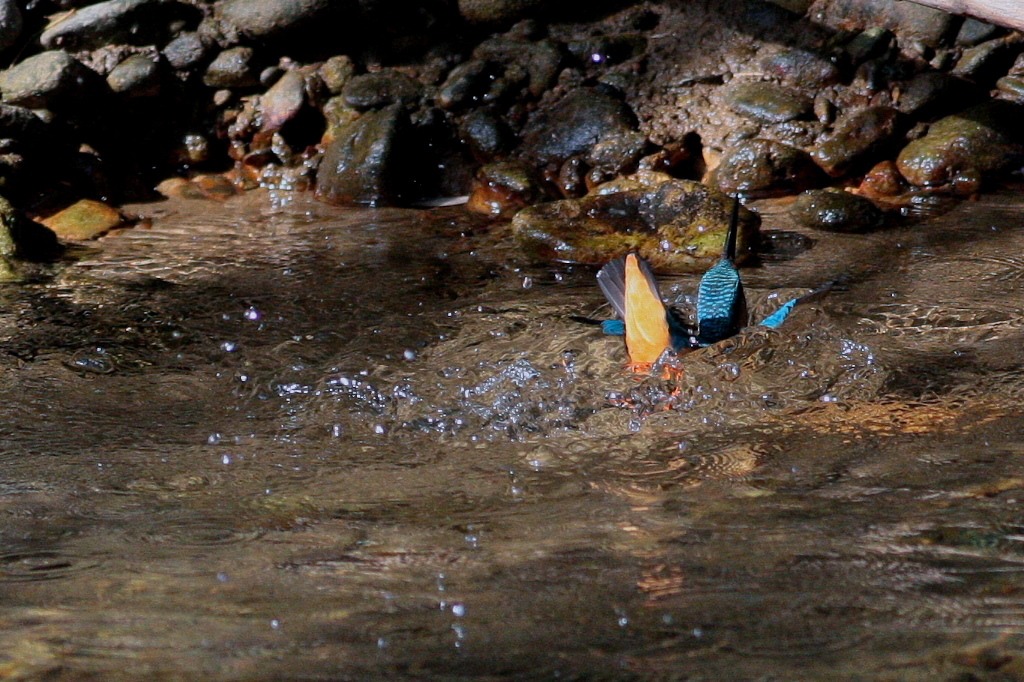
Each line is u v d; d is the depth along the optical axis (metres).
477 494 6.19
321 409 7.75
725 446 6.77
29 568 4.93
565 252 10.84
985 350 8.15
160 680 3.42
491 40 14.20
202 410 7.81
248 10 13.97
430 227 11.94
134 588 4.57
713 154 12.93
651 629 3.90
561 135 13.22
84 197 12.68
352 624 4.02
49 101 13.10
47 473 6.73
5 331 9.28
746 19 13.96
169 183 13.41
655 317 7.57
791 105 12.96
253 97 14.05
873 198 12.02
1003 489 5.57
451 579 4.61
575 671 3.52
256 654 3.68
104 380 8.35
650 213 11.41
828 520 5.27
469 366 8.32
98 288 10.29
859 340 8.39
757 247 10.84
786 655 3.62
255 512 5.95
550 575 4.61
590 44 13.93
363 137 13.02
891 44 13.20
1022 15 9.95
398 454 6.96
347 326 9.31
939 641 3.65
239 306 9.82
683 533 5.20
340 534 5.48
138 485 6.50
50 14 14.02
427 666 3.57
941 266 10.05
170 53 13.92
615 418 7.31
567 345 8.55
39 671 3.49
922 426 6.83
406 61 14.14
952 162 12.06
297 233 11.84
